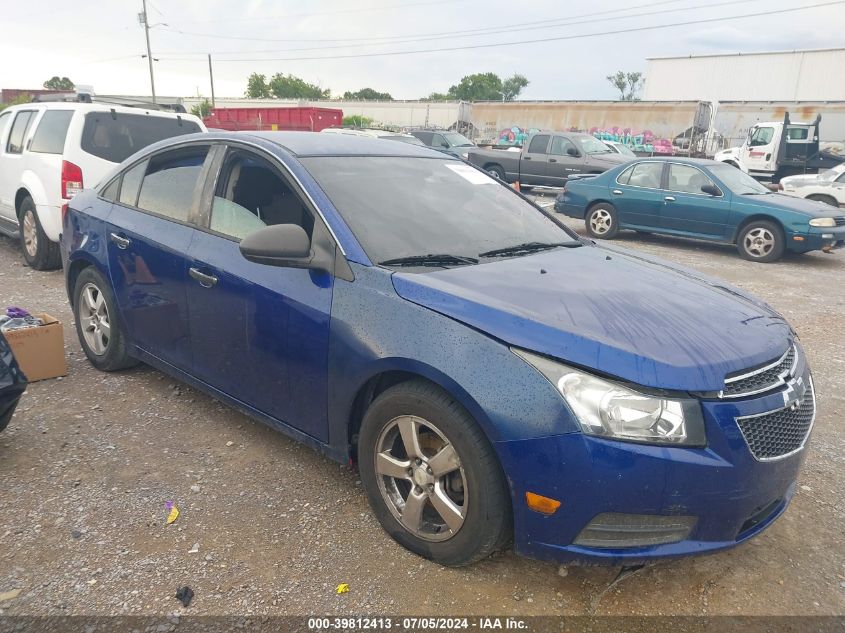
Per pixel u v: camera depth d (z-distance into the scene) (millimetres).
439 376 2531
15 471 3391
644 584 2750
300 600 2570
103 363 4617
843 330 6816
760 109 26781
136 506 3129
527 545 2477
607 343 2402
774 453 2492
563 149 18328
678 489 2301
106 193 4547
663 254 11320
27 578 2623
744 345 2592
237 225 3508
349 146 3799
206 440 3793
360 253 2973
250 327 3303
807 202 11164
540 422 2342
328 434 3082
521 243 3535
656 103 27094
